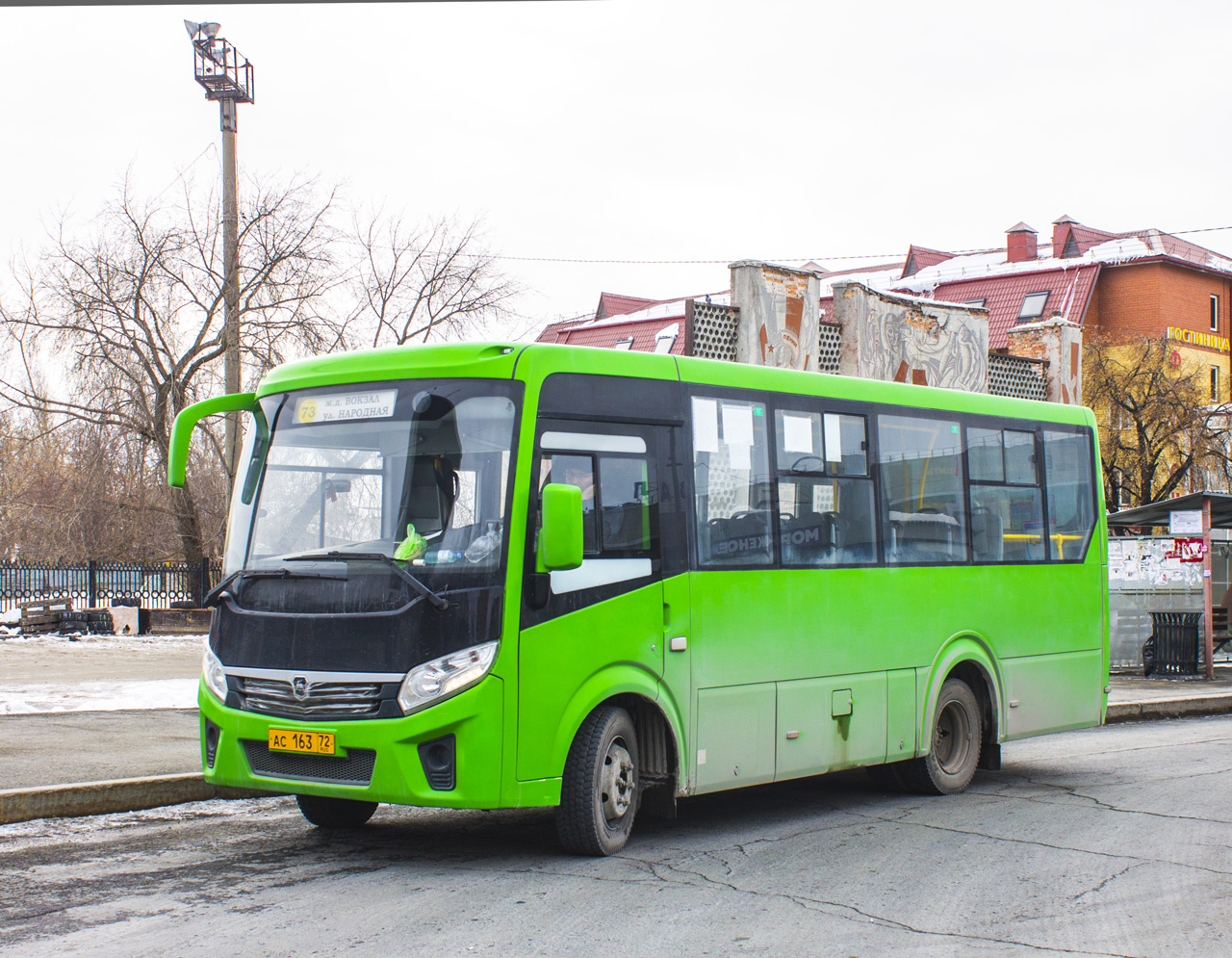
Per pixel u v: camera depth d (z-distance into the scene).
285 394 7.88
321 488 7.51
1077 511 12.05
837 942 5.79
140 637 27.06
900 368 20.61
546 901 6.45
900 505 10.02
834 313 20.05
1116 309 54.03
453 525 7.11
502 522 7.06
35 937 5.67
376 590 7.01
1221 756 12.76
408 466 7.31
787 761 8.77
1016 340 24.86
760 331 18.17
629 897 6.56
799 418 9.20
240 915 6.10
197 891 6.59
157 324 31.33
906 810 9.59
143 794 9.01
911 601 9.98
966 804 9.87
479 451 7.19
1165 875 7.26
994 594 10.91
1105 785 10.84
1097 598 12.17
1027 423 11.55
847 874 7.21
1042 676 11.41
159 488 33.34
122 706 13.61
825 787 10.86
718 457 8.47
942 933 5.97
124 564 34.94
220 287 30.47
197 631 29.39
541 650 7.11
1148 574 22.44
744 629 8.47
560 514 6.80
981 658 10.72
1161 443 39.72
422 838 8.16
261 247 30.66
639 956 5.53
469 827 8.58
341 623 7.02
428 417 7.34
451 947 5.61
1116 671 22.47
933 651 10.19
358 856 7.54
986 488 10.97
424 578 6.98
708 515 8.33
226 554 7.72
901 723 9.80
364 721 6.84
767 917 6.22
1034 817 9.20
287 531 7.53
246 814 8.96
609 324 56.91
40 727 11.75
